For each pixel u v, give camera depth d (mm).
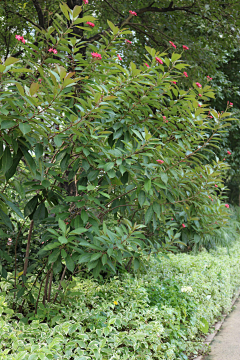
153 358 3076
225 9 6684
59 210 2688
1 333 2318
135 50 6777
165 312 3502
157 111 3289
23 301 3164
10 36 6145
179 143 3377
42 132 2184
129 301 3562
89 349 2627
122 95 2943
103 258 2549
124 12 6828
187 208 3564
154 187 2934
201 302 4625
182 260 5711
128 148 2688
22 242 4215
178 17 7199
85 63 2783
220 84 10258
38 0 5621
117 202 3197
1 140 2180
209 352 4086
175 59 2988
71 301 3180
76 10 2391
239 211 12555
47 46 2781
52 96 2180
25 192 2943
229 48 8000
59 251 2537
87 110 2383
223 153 10359
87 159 2637
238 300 6812
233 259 7422
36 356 2121
